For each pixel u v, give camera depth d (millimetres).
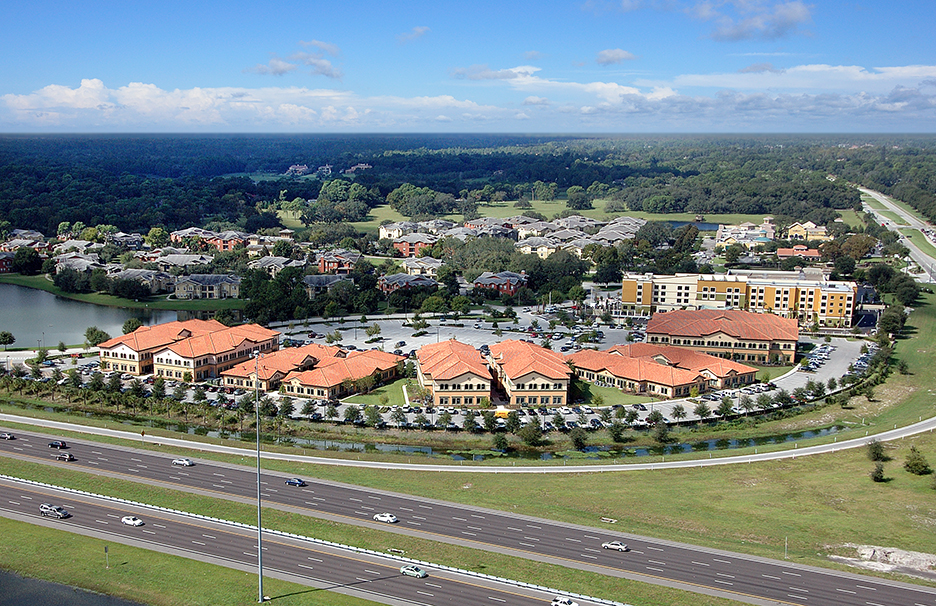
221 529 144500
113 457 180750
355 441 199750
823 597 122000
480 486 167125
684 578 127562
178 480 167250
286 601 119812
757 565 132125
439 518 149625
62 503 155375
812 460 184250
